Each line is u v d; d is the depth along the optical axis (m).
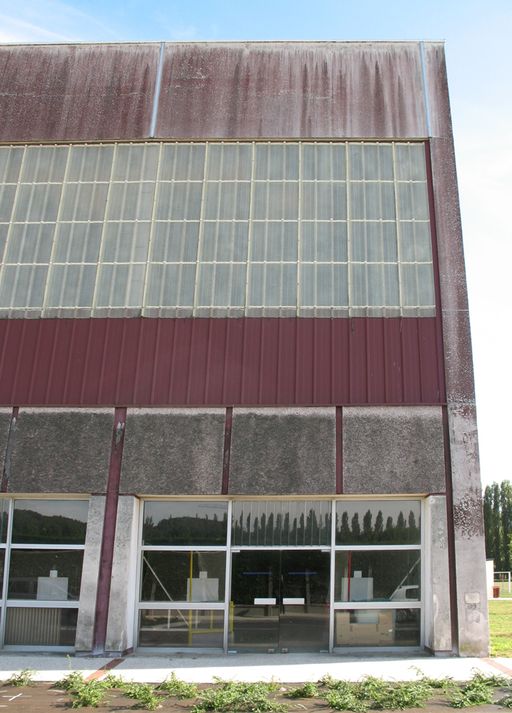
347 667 11.25
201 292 14.07
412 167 14.91
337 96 15.39
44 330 13.96
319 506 13.17
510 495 61.56
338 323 13.80
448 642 12.23
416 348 13.64
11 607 12.81
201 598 12.82
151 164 15.05
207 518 13.15
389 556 12.98
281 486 12.89
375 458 13.02
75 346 13.83
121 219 14.67
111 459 13.16
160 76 15.70
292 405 13.29
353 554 12.98
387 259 14.26
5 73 15.94
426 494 12.93
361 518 13.12
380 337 13.71
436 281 14.06
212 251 14.38
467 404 13.30
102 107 15.50
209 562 12.96
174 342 13.76
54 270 14.38
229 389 13.43
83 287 14.21
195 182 14.88
